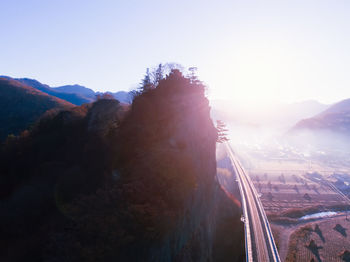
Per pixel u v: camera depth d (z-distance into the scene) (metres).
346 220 92.56
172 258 36.69
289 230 84.38
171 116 54.56
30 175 39.75
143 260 30.03
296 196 119.06
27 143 48.38
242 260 64.75
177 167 43.94
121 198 33.00
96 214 30.22
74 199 33.62
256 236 65.00
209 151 69.56
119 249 27.70
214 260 60.91
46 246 26.56
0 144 52.62
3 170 43.03
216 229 72.19
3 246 27.06
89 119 50.25
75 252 25.62
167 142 48.44
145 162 41.09
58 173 38.66
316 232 82.50
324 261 66.06
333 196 119.94
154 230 31.88
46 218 31.06
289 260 66.31
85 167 40.62
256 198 95.94
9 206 32.97
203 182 57.00
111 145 44.69
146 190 36.16
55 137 48.44
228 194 95.31
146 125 50.19
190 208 44.56
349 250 71.12
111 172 39.38
